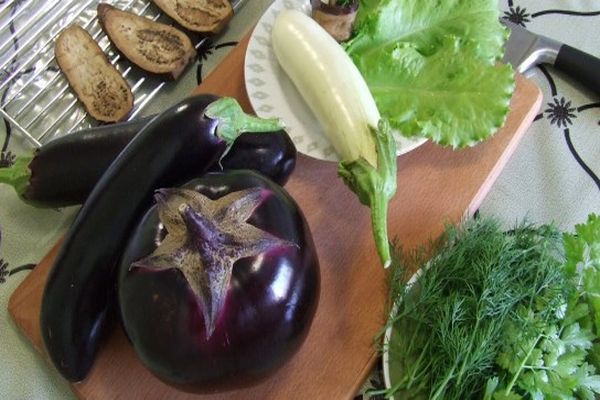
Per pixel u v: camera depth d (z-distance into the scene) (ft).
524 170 1.80
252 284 1.20
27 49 1.98
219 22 1.97
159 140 1.35
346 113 1.54
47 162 1.57
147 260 1.21
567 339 1.38
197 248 1.19
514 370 1.34
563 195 1.77
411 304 1.46
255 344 1.23
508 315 1.41
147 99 1.91
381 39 1.73
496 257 1.45
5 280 1.68
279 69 1.77
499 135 1.73
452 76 1.68
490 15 1.72
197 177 1.36
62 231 1.73
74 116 1.87
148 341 1.23
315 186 1.68
